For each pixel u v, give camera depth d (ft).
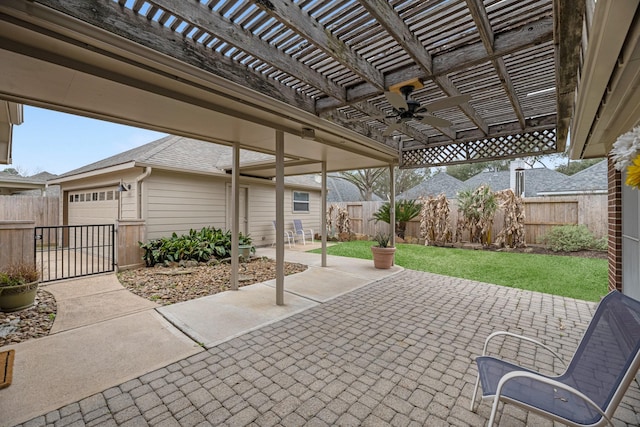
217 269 22.25
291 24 6.75
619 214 12.40
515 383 6.20
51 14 5.84
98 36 6.44
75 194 33.42
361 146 17.63
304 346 10.19
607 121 8.85
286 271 21.91
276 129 13.15
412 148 19.97
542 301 14.93
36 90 8.67
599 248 26.66
